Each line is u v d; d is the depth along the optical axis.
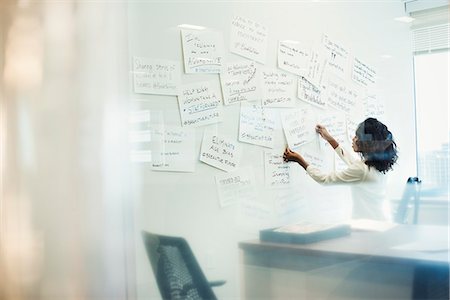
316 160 1.75
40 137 1.27
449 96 1.69
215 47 1.56
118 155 1.33
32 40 1.28
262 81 1.68
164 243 1.42
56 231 1.26
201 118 1.52
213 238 1.53
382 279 1.55
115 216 1.31
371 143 1.75
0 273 1.27
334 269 1.58
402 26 1.86
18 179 1.27
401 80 1.82
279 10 1.74
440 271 1.50
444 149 1.65
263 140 1.67
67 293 1.25
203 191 1.52
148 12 1.41
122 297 1.31
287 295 1.62
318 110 1.80
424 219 1.60
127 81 1.35
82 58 1.28
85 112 1.28
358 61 1.87
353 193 1.70
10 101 1.28
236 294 1.56
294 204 1.69
